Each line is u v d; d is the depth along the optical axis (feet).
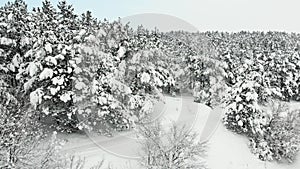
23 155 30.60
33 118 49.06
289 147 65.26
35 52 52.80
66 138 53.47
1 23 58.70
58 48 50.93
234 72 103.81
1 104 40.86
